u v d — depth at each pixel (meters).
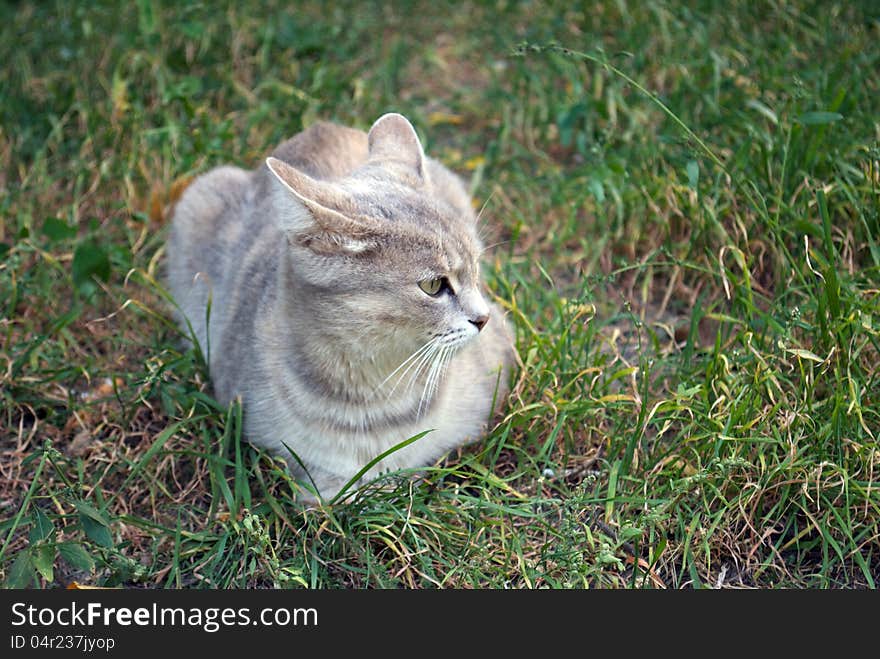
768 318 1.24
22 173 1.49
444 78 1.66
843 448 1.19
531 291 1.37
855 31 1.54
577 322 1.33
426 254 1.15
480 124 1.59
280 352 1.20
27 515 1.21
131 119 1.51
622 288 1.41
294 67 1.62
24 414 1.30
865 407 1.21
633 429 1.24
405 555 1.16
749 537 1.19
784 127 1.39
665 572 1.17
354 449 1.21
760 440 1.18
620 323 1.37
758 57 1.51
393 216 1.15
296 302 1.17
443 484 1.23
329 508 1.17
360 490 1.18
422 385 1.20
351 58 1.65
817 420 1.21
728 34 1.57
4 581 1.15
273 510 1.19
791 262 1.28
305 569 1.16
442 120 1.59
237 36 1.63
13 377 1.30
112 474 1.25
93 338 1.37
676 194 1.40
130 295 1.40
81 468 1.21
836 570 1.17
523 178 1.49
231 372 1.25
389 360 1.18
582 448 1.26
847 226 1.34
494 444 1.25
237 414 1.22
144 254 1.45
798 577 1.16
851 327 1.23
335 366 1.18
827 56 1.50
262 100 1.58
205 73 1.61
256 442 1.23
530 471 1.23
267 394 1.21
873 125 1.40
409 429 1.21
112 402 1.30
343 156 1.33
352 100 1.57
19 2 1.69
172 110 1.55
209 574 1.17
